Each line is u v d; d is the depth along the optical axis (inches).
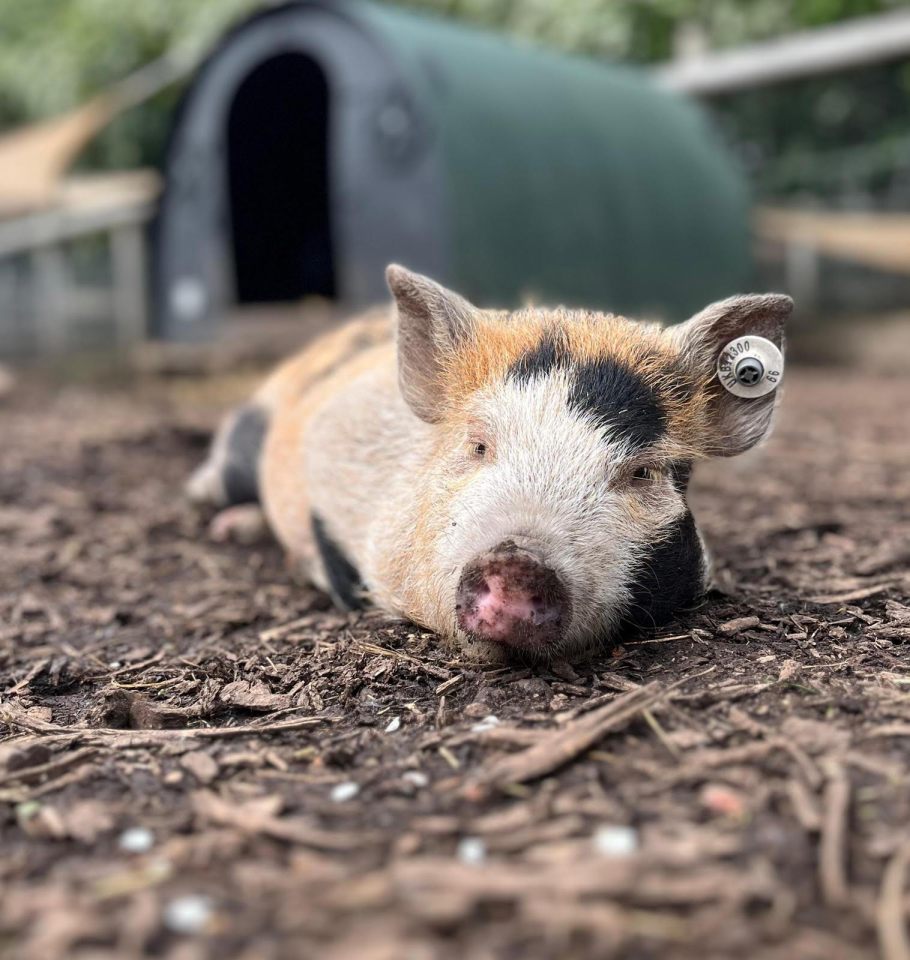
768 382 15.7
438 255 40.7
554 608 13.5
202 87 47.6
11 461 34.2
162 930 8.7
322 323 47.8
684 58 67.1
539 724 12.6
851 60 58.1
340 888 9.2
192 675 15.5
